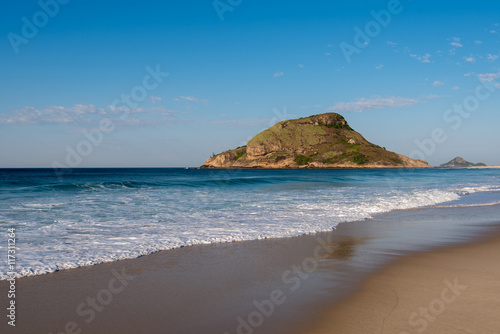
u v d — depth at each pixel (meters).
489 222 11.43
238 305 4.39
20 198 16.77
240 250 7.37
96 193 19.92
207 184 29.25
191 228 9.63
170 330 3.71
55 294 4.68
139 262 6.30
